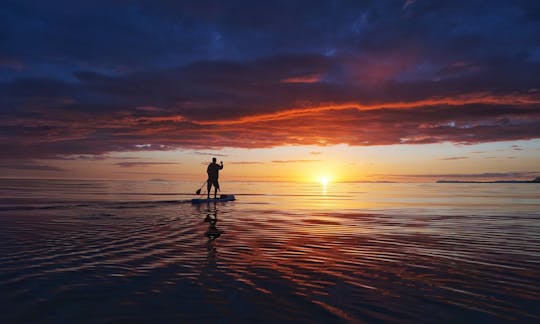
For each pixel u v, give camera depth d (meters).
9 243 7.22
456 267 5.62
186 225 10.09
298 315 3.61
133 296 4.13
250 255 6.38
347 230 9.62
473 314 3.68
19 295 4.12
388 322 3.45
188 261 5.86
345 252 6.73
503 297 4.21
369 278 4.98
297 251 6.78
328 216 13.16
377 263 5.86
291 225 10.52
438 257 6.34
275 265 5.66
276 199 23.84
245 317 3.54
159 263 5.70
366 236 8.63
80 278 4.82
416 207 17.72
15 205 16.05
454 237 8.55
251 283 4.68
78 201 18.89
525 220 12.12
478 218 12.71
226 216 12.63
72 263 5.64
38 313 3.60
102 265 5.54
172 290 4.36
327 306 3.87
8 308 3.73
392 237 8.50
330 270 5.39
